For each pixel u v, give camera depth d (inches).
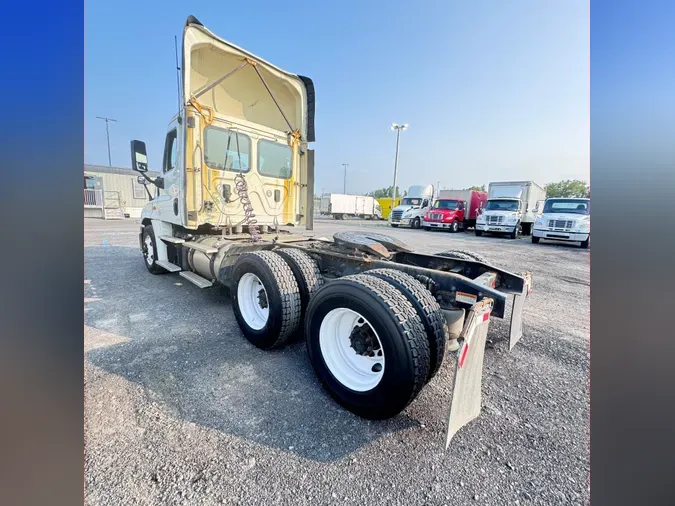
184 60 139.4
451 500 57.6
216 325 135.6
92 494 55.9
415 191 926.4
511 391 92.4
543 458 67.7
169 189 181.5
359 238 129.7
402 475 62.7
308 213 196.9
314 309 91.6
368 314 77.3
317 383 94.5
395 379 72.9
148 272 231.5
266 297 112.5
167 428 73.2
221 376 96.6
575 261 340.2
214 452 66.8
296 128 195.6
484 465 65.6
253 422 76.6
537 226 513.0
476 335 73.0
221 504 55.3
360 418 79.7
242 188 164.4
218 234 180.7
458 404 69.3
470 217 817.5
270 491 58.2
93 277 215.5
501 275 118.6
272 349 115.0
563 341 128.2
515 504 56.9
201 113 149.7
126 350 110.7
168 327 132.2
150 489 57.5
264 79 176.7
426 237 576.1
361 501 56.9
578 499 57.9
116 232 482.6
